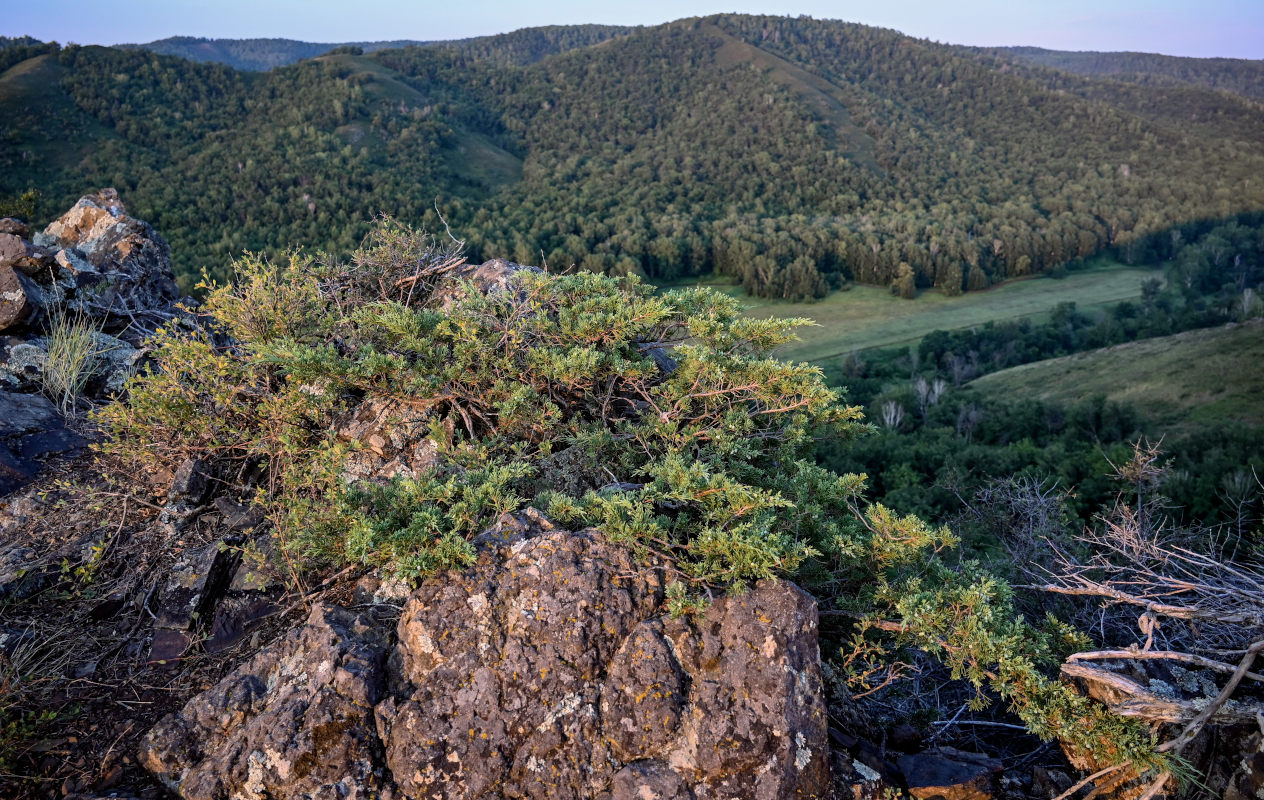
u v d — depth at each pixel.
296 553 3.93
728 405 4.91
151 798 2.97
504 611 3.25
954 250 147.75
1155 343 80.00
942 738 3.95
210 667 3.61
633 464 4.65
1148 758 3.07
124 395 6.57
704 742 2.93
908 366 97.31
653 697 3.03
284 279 5.48
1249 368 63.91
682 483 3.66
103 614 3.97
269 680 3.26
